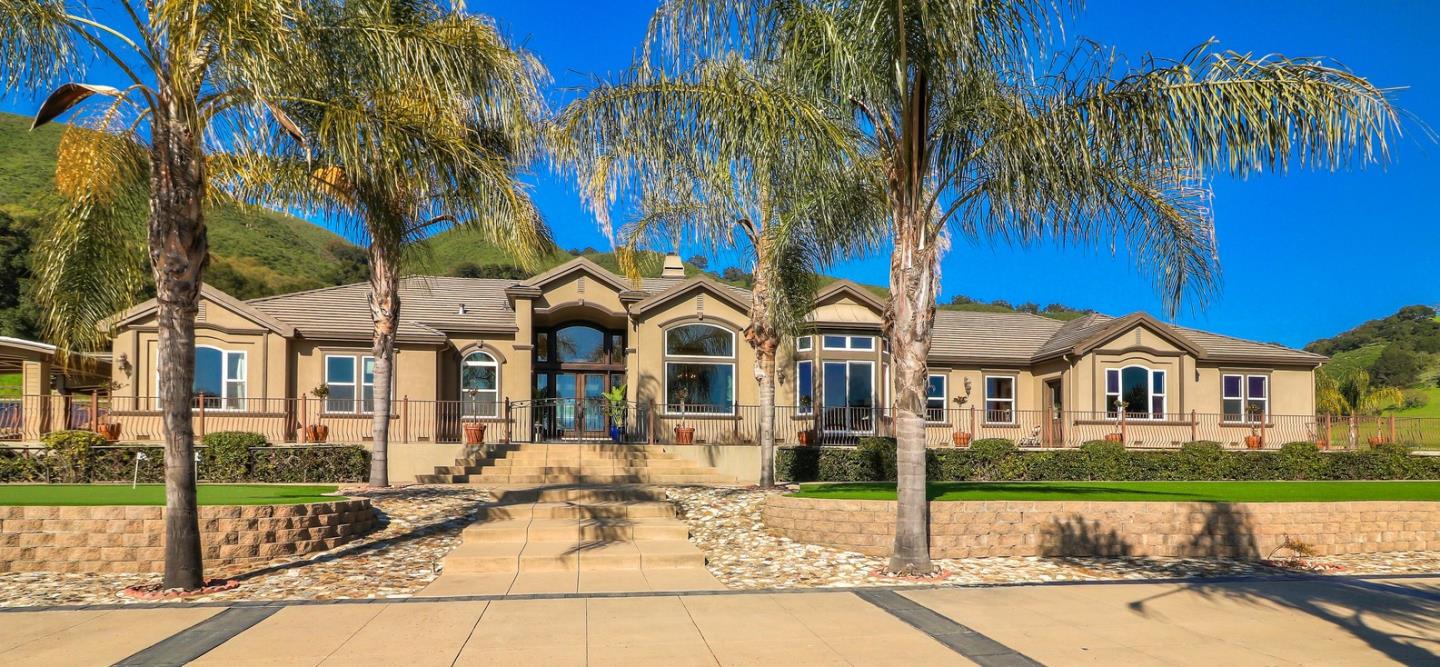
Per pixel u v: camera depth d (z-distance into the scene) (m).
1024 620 8.03
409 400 22.61
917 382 10.66
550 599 8.98
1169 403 26.08
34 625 7.78
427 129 10.45
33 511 10.56
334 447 18.41
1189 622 7.96
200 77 9.11
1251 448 25.45
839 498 12.78
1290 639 7.34
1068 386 25.84
